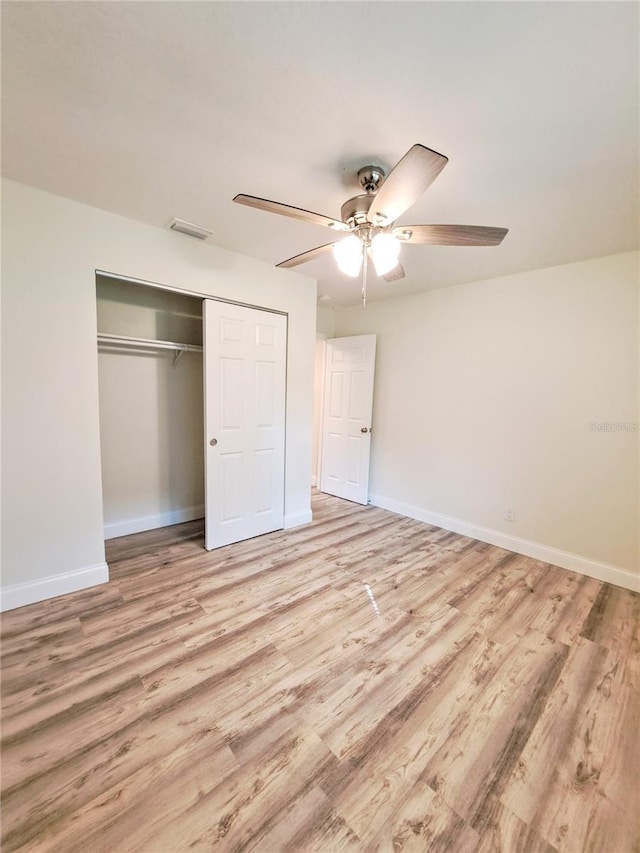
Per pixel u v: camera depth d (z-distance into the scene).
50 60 1.15
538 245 2.42
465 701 1.58
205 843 1.06
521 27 1.01
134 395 3.20
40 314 2.06
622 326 2.54
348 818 1.13
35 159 1.71
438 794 1.21
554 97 1.25
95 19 1.03
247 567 2.69
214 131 1.48
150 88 1.26
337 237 2.46
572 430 2.77
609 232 2.22
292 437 3.42
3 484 2.03
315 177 1.78
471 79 1.19
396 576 2.61
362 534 3.38
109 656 1.77
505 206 1.96
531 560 2.93
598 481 2.67
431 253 2.58
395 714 1.50
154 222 2.32
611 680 1.71
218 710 1.50
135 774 1.24
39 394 2.09
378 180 1.71
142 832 1.08
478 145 1.50
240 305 2.90
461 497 3.44
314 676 1.69
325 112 1.35
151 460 3.34
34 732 1.37
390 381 3.99
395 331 3.92
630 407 2.53
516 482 3.07
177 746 1.34
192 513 3.63
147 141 1.55
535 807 1.18
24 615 2.05
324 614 2.15
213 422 2.86
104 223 2.20
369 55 1.12
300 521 3.58
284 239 2.54
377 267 1.75
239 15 1.01
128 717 1.45
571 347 2.75
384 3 0.96
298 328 3.30
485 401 3.23
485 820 1.14
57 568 2.23
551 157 1.56
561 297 2.78
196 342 3.49
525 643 1.95
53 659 1.74
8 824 1.08
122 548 2.96
